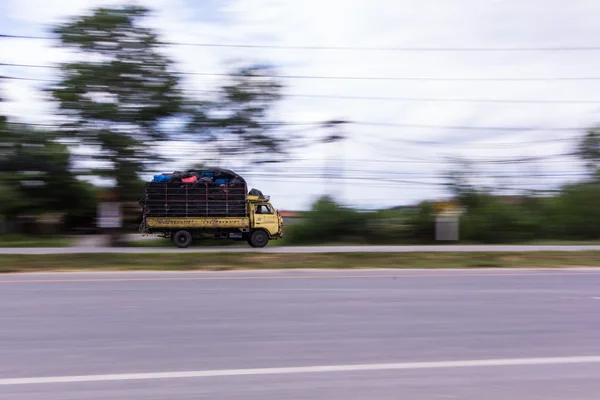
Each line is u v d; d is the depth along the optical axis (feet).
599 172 102.17
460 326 25.96
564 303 32.09
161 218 79.10
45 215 99.19
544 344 23.16
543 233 100.48
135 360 20.26
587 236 101.86
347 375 18.89
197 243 89.97
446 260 58.03
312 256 57.77
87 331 24.29
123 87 72.54
